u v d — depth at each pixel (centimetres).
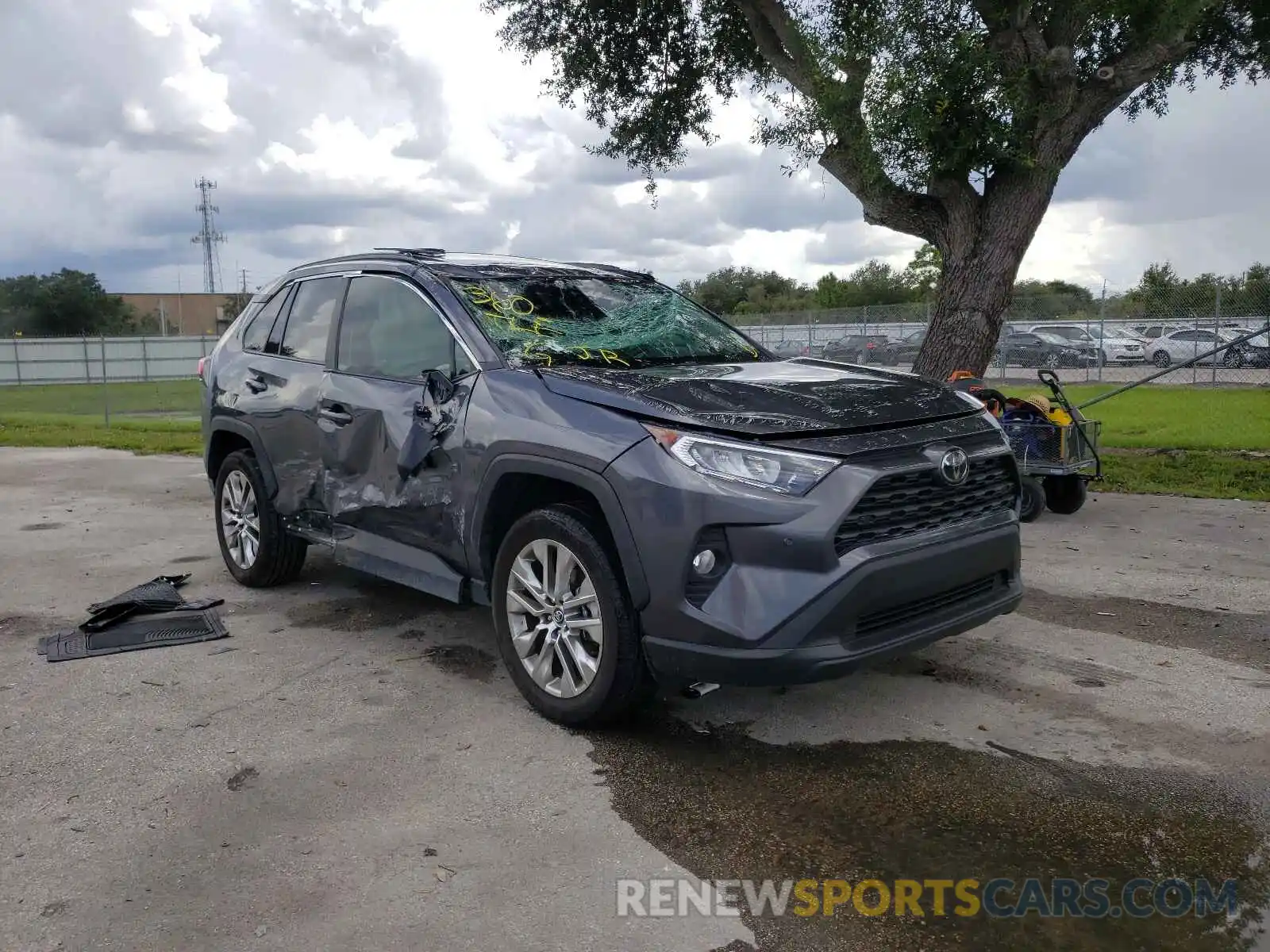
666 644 349
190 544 751
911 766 360
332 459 503
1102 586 593
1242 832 311
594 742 383
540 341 443
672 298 543
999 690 431
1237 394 1777
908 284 5397
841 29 946
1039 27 923
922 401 394
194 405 2627
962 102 875
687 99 1263
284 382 543
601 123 1298
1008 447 398
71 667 476
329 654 489
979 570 375
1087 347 2123
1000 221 967
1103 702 417
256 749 381
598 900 280
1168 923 267
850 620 335
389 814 329
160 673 467
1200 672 451
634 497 348
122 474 1146
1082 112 947
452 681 452
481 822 323
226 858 303
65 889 287
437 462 433
